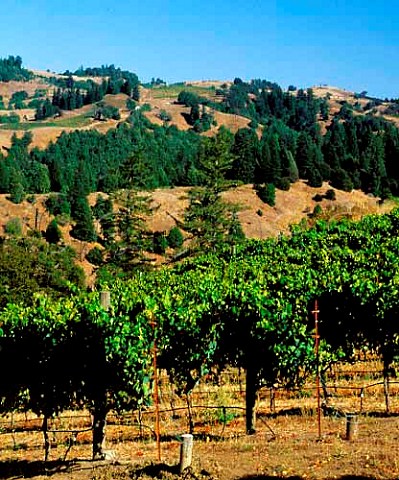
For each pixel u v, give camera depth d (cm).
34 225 9044
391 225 3594
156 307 1705
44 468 1428
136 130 16162
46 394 1630
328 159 10994
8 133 17038
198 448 1430
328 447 1305
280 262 2727
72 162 13338
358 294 1862
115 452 1512
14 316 1700
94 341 1566
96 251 7831
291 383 1797
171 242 8312
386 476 1066
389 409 1808
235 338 1756
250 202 9388
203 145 7225
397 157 11262
